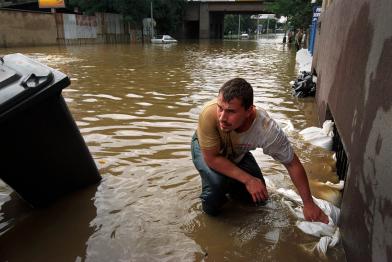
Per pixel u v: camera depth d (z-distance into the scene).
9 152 2.85
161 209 3.12
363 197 2.29
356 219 2.39
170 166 3.92
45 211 3.12
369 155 2.28
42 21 28.92
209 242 2.71
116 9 38.53
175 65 14.20
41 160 3.05
